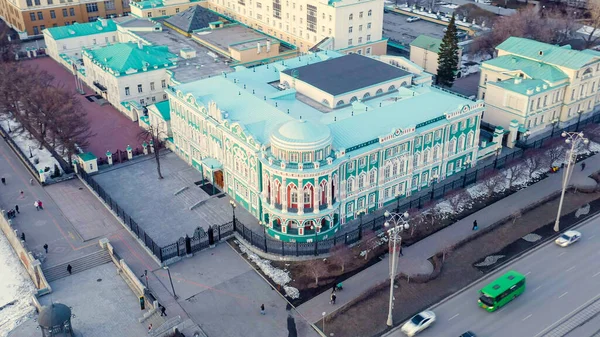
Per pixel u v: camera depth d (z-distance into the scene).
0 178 117.62
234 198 108.94
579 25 185.12
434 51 160.62
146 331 79.31
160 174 116.44
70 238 98.25
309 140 88.44
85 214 105.31
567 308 81.62
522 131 124.06
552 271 88.94
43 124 125.75
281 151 90.06
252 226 100.31
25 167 122.69
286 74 118.00
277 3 173.38
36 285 90.94
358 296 83.88
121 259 90.44
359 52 162.38
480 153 118.19
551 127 132.88
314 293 85.31
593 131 130.12
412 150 102.94
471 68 172.00
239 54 150.38
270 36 168.25
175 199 109.69
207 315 81.50
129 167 121.50
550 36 175.38
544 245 95.06
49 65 179.62
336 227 97.25
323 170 89.06
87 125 129.38
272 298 84.62
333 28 153.88
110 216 104.69
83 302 84.81
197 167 119.75
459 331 77.81
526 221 101.25
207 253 94.56
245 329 79.00
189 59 154.75
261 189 97.81
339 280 87.69
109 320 81.31
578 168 117.88
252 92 113.88
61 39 177.38
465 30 196.38
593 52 137.38
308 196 91.62
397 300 83.50
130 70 142.88
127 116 144.12
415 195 108.31
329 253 92.62
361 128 99.12
